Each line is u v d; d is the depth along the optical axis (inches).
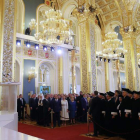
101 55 696.4
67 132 315.9
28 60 598.2
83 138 273.9
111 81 854.5
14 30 366.0
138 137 255.8
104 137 281.9
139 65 1000.9
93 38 535.8
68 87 667.4
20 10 601.0
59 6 669.3
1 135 101.3
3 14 354.9
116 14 779.4
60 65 666.8
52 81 661.9
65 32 439.8
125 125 273.6
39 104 400.2
